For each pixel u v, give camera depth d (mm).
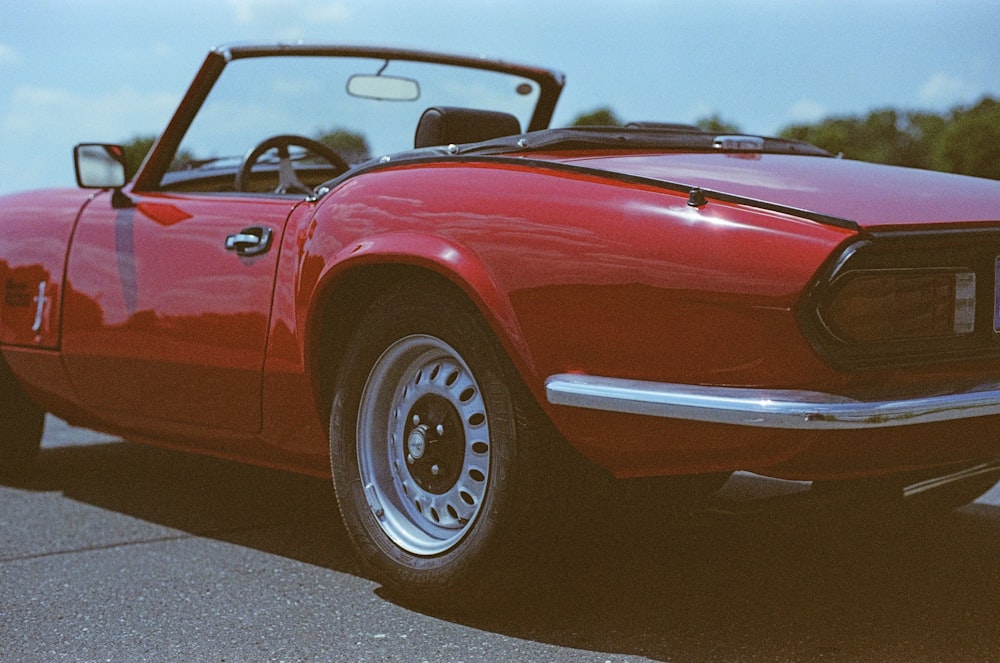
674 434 2322
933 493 3324
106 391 3709
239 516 3762
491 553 2576
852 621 2607
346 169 3820
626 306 2338
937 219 2332
